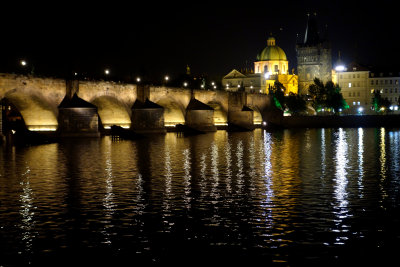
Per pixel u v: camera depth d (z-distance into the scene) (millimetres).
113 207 40969
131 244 32094
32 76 112250
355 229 34812
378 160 72312
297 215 38375
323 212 39219
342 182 52469
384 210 39844
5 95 105812
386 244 31969
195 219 37344
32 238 33188
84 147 95688
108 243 32281
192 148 94688
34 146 97312
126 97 141375
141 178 55375
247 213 39000
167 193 46625
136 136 123125
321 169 62531
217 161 71875
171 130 158375
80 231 34562
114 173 59250
